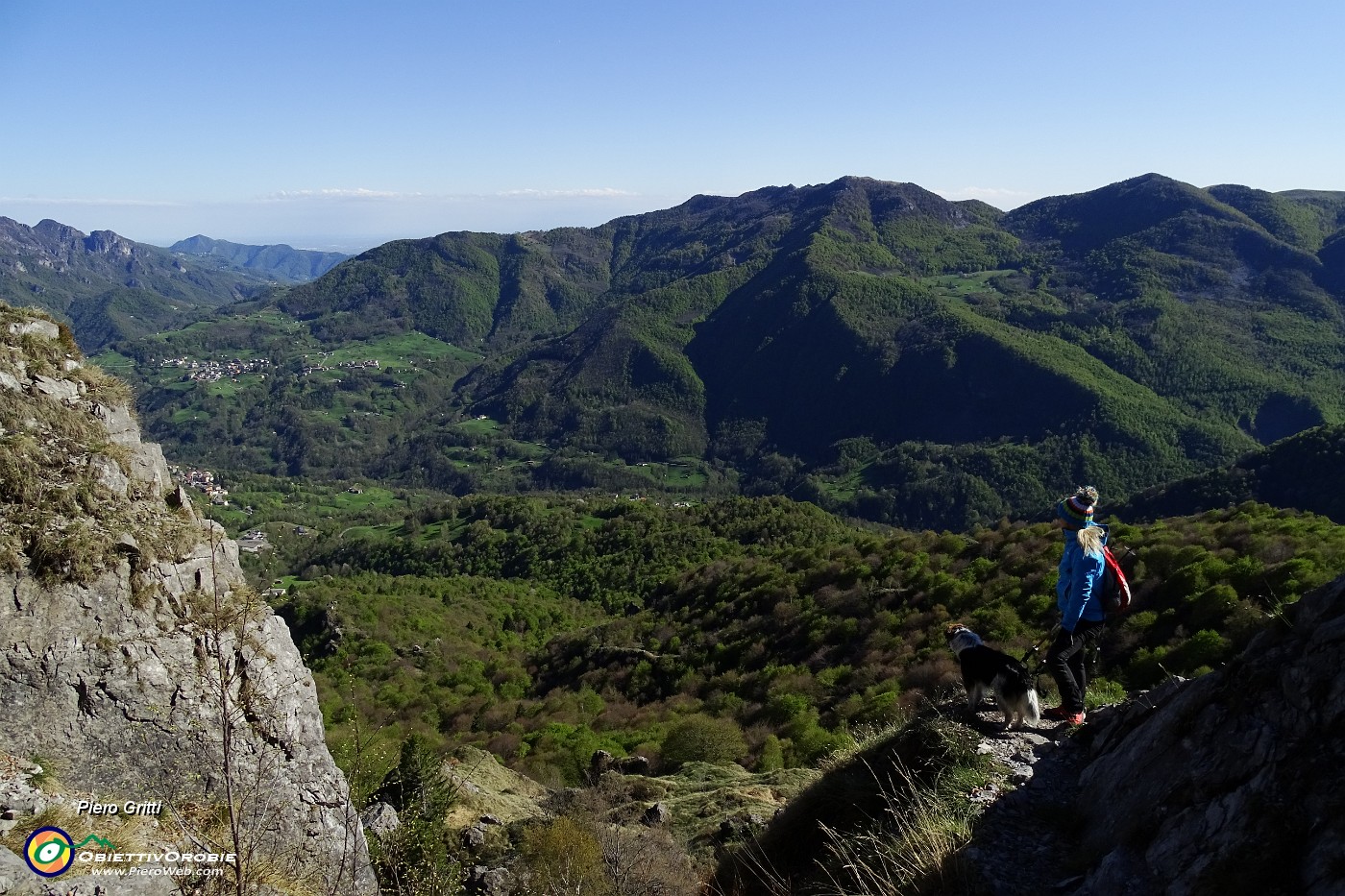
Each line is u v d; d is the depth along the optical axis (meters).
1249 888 2.92
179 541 7.61
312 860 7.13
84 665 6.41
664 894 10.59
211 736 6.88
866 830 5.25
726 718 29.61
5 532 6.34
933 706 6.16
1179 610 21.09
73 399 7.82
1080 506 5.22
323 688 43.81
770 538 77.75
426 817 11.63
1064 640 5.24
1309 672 3.33
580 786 22.70
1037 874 3.93
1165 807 3.59
